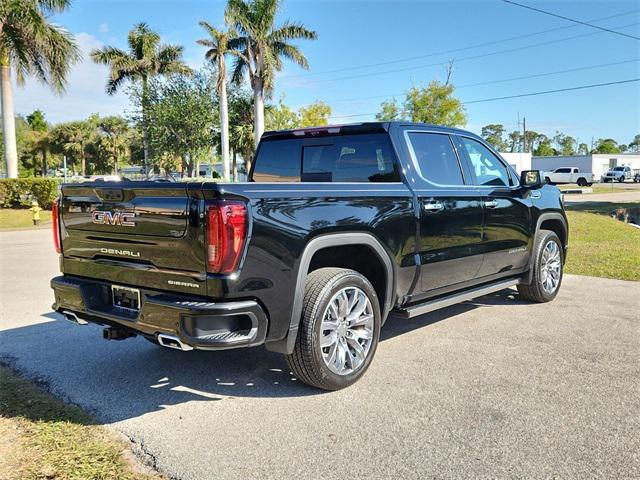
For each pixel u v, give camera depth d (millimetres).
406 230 4391
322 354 3789
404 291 4508
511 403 3705
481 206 5254
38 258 11156
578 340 5113
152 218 3473
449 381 4109
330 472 2871
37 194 24750
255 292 3365
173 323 3312
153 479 2812
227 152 33719
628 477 2799
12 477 2805
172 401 3816
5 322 5965
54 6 22625
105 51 36406
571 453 3041
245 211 3297
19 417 3535
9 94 24125
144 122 38156
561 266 6855
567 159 69188
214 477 2832
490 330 5480
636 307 6406
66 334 5496
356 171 4883
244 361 4664
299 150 5348
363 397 3836
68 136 75812
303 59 33906
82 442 3201
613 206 25750
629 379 4125
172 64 37219
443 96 45906
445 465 2928
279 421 3479
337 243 3859
